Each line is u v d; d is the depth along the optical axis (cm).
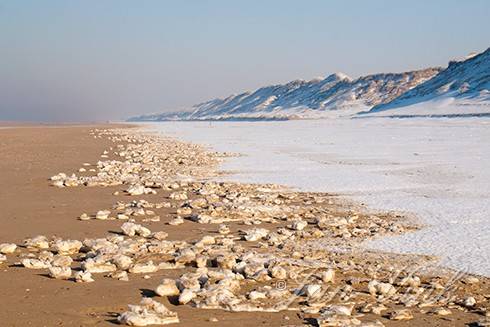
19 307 779
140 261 1038
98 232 1312
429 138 5400
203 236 1277
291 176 2462
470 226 1398
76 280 900
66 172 2595
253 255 1059
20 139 5353
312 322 738
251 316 756
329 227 1395
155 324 714
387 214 1586
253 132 7931
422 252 1148
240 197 1803
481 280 962
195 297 810
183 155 3603
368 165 2911
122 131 8288
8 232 1312
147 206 1666
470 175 2438
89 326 709
